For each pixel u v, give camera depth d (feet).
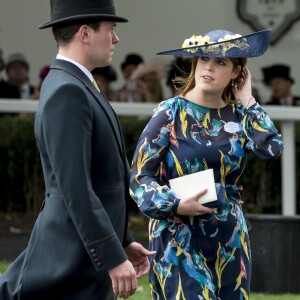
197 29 94.17
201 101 32.96
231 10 94.38
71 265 28.55
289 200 66.54
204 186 31.83
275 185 74.18
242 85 33.58
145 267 31.91
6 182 77.20
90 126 28.37
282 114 65.62
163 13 93.91
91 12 29.32
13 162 76.89
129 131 75.15
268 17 94.43
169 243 32.68
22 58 91.71
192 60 33.24
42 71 87.40
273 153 32.99
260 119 33.19
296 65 94.58
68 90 28.17
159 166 32.83
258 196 74.38
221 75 32.68
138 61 89.51
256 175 74.08
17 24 92.07
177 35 93.97
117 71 91.45
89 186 27.96
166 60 85.81
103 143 28.84
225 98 33.58
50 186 28.91
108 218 28.25
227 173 32.81
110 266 28.14
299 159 74.59
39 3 92.17
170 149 32.60
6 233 70.44
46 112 28.12
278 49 94.48
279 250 50.75
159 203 31.71
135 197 32.22
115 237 28.27
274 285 50.80
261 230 50.78
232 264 32.83
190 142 32.53
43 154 28.86
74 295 28.86
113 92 86.94
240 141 33.01
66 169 27.78
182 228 32.60
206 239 32.58
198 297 32.12
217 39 33.04
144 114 70.49
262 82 91.20
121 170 29.63
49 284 28.78
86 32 29.27
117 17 29.53
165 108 32.89
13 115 80.18
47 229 28.84
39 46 92.27
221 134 32.86
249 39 32.63
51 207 28.81
